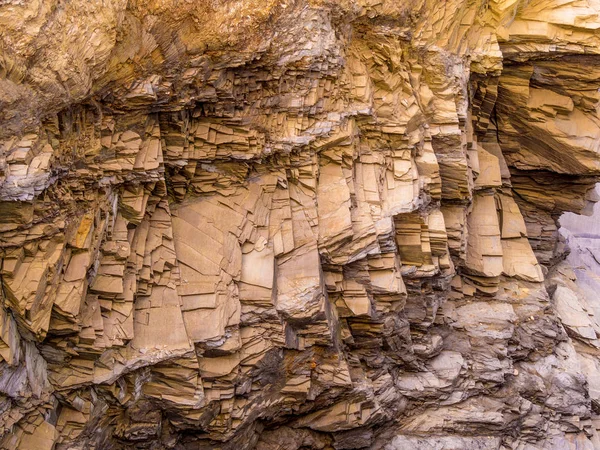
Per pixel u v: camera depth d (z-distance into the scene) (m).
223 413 10.03
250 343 10.09
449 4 11.97
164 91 8.95
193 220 10.07
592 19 13.12
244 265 10.12
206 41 9.03
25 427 8.41
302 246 10.54
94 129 8.57
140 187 9.23
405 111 11.55
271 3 9.38
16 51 7.16
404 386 12.52
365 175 11.38
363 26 11.02
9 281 7.75
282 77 10.11
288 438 11.38
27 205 7.57
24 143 7.44
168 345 9.25
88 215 8.56
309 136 10.49
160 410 9.67
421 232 11.94
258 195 10.46
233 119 9.85
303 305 10.18
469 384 12.91
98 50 7.97
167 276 9.58
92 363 8.80
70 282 8.36
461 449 12.42
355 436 11.77
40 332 8.08
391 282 11.27
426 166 11.89
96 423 9.12
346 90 10.93
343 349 11.50
